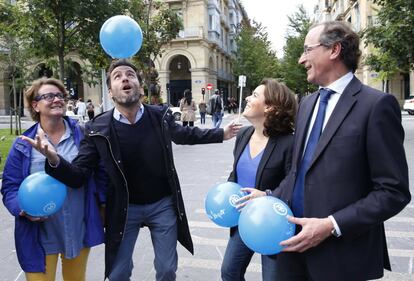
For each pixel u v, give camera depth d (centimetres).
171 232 293
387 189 183
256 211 199
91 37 1158
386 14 1310
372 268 201
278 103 269
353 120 195
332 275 199
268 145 275
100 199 293
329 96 210
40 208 251
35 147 247
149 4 1675
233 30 5966
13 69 1762
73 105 2709
